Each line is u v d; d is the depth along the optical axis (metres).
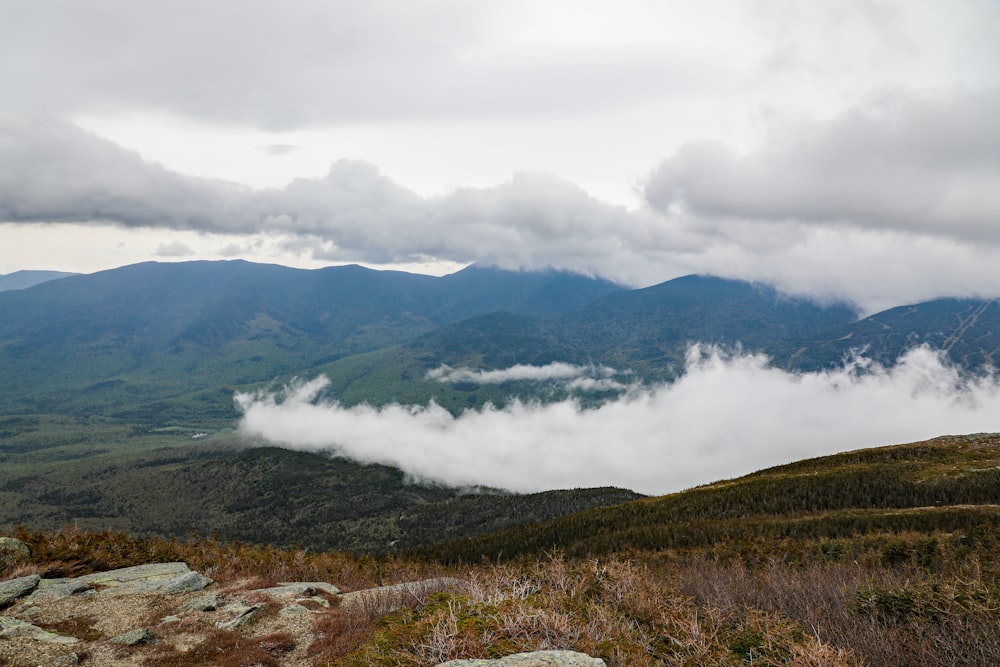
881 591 12.20
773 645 10.36
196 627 14.08
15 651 11.77
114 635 13.38
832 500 91.50
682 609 12.72
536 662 8.41
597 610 11.87
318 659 11.48
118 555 23.92
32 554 21.36
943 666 9.09
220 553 29.56
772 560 22.92
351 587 22.61
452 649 9.60
